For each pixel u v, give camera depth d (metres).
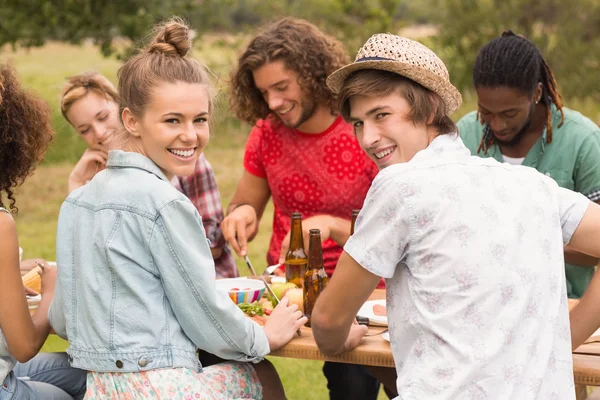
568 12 12.26
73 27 10.27
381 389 4.19
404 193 1.91
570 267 3.26
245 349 2.25
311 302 2.49
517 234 1.92
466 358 1.87
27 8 10.12
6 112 2.37
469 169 1.95
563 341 1.96
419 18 13.28
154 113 2.23
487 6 12.37
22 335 2.32
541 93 3.18
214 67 11.98
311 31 3.26
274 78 3.19
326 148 3.33
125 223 2.20
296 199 3.43
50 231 7.64
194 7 10.87
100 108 3.40
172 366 2.18
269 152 3.45
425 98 2.04
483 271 1.88
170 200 2.18
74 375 2.66
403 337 1.99
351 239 1.99
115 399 2.20
